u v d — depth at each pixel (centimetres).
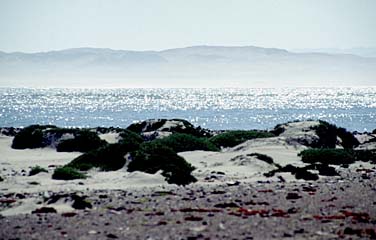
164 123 10938
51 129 9775
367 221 3847
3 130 12062
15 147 9612
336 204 4459
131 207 4375
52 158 8469
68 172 6253
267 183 5716
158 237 3403
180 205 4441
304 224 3734
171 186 5578
